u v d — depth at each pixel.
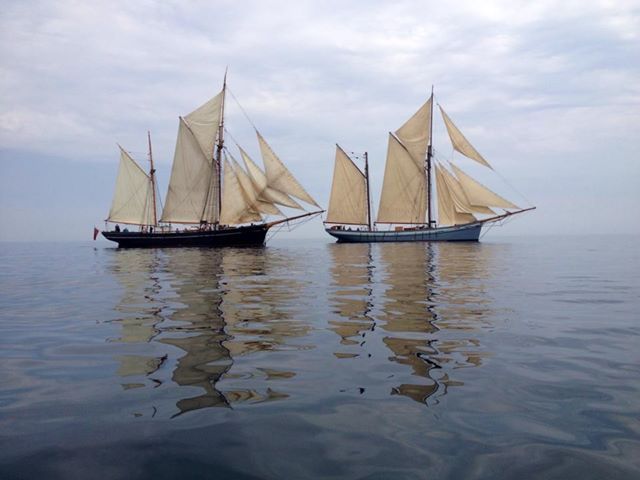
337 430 5.17
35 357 8.20
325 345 8.75
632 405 5.76
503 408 5.71
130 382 6.77
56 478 4.24
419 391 6.30
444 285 17.97
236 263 31.70
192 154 62.50
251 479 4.23
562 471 4.31
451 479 4.21
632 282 18.89
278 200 59.47
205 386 6.56
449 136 63.78
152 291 17.17
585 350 8.27
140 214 66.62
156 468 4.42
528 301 13.85
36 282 21.73
